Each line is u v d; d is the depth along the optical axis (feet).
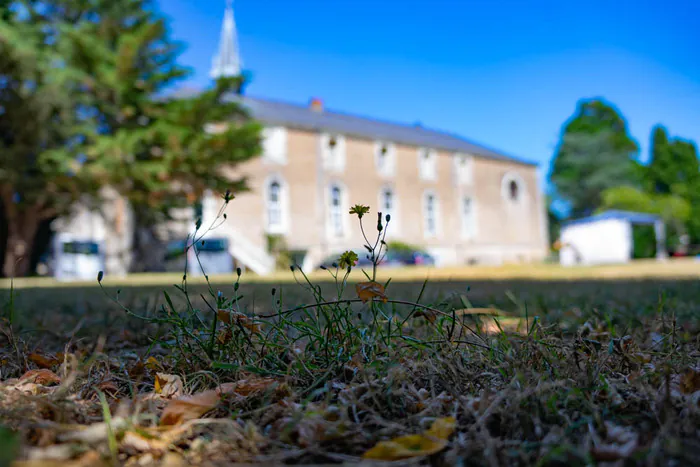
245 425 2.85
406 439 2.49
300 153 73.67
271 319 6.19
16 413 2.85
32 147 46.75
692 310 7.69
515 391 2.96
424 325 6.02
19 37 44.14
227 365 3.49
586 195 128.47
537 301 9.18
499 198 97.04
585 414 2.88
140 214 58.70
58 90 44.06
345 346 4.04
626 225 83.30
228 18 117.19
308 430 2.62
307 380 3.67
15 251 51.01
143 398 3.39
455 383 3.46
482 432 2.49
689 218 125.49
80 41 43.55
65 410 2.84
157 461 2.44
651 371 3.77
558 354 4.06
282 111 82.33
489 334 5.53
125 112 47.44
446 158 90.53
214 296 4.27
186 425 2.63
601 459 2.25
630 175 127.75
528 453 2.36
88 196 50.37
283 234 70.28
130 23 49.60
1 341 5.90
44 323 7.54
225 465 2.35
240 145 49.42
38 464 2.14
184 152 46.29
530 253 99.60
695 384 3.44
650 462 2.17
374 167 81.41
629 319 6.51
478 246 92.32
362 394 3.20
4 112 46.24
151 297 13.17
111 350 5.70
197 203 58.29
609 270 36.32
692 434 2.54
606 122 138.51
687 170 134.72
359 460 2.42
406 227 83.76
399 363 3.58
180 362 4.15
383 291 4.04
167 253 61.67
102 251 58.49
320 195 74.49
